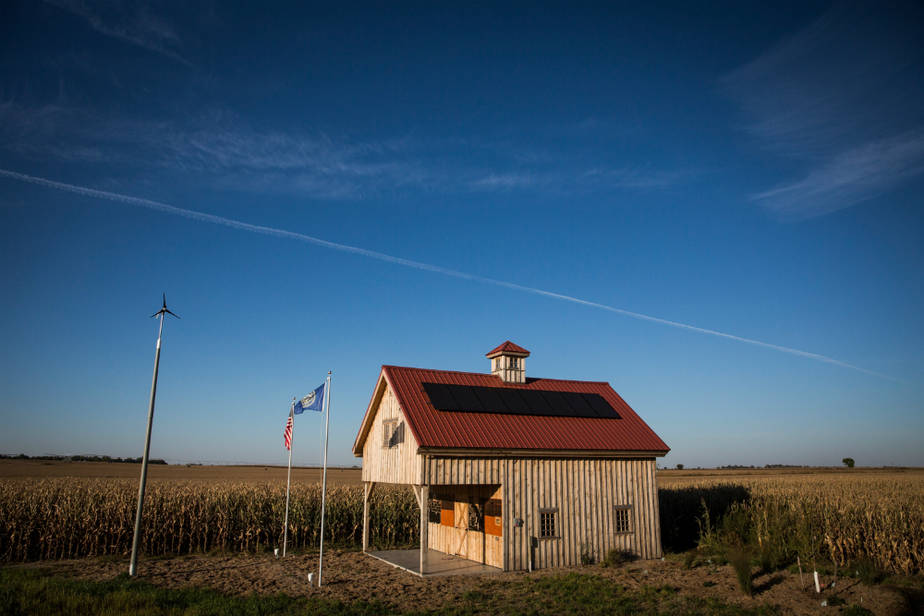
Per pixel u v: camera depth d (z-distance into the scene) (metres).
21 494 23.06
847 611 13.09
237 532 23.92
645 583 16.27
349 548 24.44
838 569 17.83
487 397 21.14
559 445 19.66
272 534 24.75
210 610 12.93
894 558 17.81
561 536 19.28
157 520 22.45
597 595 14.70
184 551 22.84
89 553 21.59
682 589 15.55
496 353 23.27
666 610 13.35
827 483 44.38
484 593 15.16
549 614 13.00
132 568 16.98
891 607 13.59
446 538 22.50
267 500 26.08
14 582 15.36
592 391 24.50
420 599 14.57
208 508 23.56
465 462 18.30
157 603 13.46
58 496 23.64
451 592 15.38
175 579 17.02
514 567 18.25
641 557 20.61
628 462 21.19
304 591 15.55
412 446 18.45
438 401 19.77
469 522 20.75
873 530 18.62
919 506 22.64
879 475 75.00
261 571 18.55
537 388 23.30
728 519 22.66
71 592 14.16
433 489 23.92
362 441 23.56
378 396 21.94
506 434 19.34
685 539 26.09
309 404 17.89
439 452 17.77
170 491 26.64
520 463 19.12
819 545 18.92
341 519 26.52
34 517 20.80
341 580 17.14
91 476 58.34
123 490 25.64
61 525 21.02
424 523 17.59
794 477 67.31
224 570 18.66
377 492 30.02
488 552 19.27
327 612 12.97
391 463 20.28
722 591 15.29
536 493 19.16
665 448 21.52
